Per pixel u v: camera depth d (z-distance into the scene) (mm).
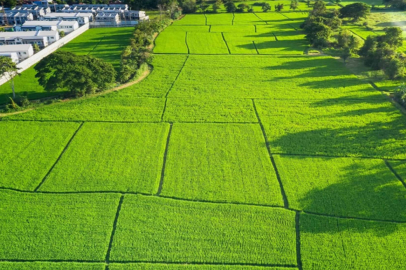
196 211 38781
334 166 46031
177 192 41594
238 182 43375
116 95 66250
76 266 32469
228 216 38188
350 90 68375
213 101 64125
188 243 34906
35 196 40594
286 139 52094
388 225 36812
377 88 69625
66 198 40312
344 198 40531
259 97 65812
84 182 42938
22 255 33344
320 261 33031
